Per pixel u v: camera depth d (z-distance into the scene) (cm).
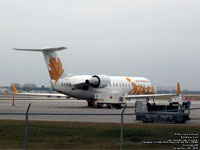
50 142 2789
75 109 6700
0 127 3431
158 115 4234
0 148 2548
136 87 9119
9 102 9331
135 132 3244
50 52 7144
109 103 7362
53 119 4391
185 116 4422
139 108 4503
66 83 7419
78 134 3128
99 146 2653
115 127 3522
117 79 8656
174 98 5950
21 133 3162
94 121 4194
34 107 7044
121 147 2523
